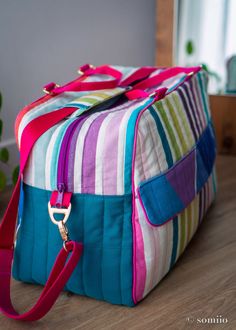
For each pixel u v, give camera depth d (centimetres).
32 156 73
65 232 69
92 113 79
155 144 72
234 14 142
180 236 81
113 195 69
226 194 118
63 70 133
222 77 149
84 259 73
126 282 71
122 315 72
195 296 77
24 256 78
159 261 74
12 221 76
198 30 146
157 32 147
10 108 124
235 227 101
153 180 71
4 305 73
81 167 69
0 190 108
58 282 67
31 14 121
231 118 143
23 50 122
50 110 80
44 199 73
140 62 156
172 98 82
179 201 76
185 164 81
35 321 72
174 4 141
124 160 68
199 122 94
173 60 147
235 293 77
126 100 91
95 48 140
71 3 129
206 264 87
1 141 124
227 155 148
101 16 138
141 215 69
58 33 128
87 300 77
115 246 71
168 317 71
